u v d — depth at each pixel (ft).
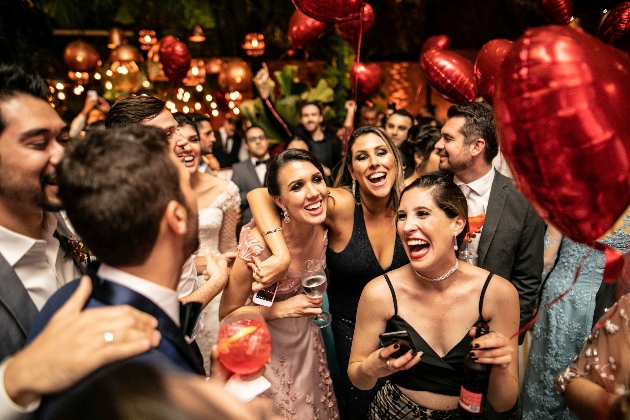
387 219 7.80
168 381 2.24
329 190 7.98
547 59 3.19
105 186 2.98
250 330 4.28
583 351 4.64
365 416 8.23
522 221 7.79
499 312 5.45
